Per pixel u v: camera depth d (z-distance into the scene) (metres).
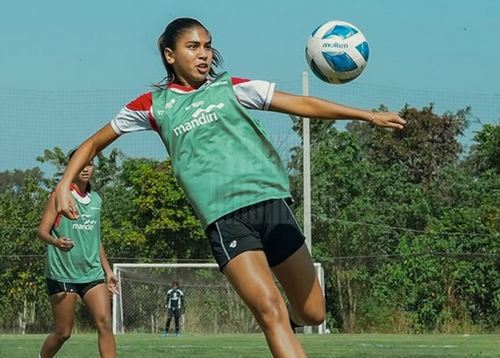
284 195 6.14
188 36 6.27
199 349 18.52
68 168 6.02
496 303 34.44
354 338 25.59
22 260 35.94
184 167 6.07
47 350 10.70
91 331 34.12
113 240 38.28
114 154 41.12
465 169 45.34
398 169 41.22
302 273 6.19
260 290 5.64
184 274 36.03
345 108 6.00
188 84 6.32
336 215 38.62
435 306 34.88
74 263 10.27
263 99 6.09
